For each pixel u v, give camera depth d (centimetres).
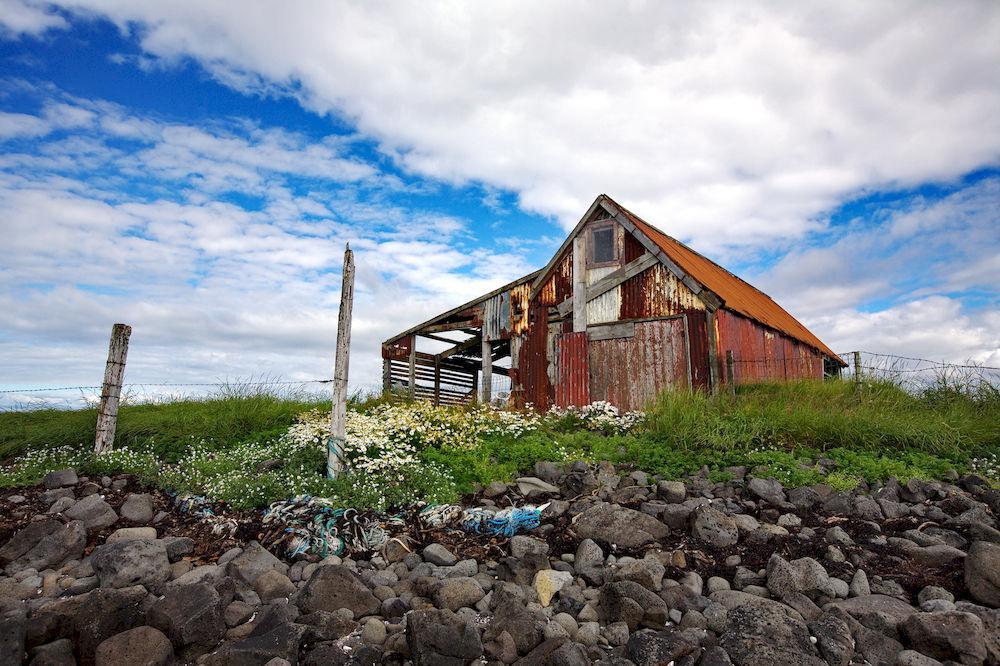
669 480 837
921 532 654
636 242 1505
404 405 1298
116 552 588
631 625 514
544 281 1666
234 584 555
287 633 471
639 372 1435
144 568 582
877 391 1158
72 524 648
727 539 644
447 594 541
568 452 1005
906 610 511
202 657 469
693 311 1380
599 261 1556
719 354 1343
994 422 1007
